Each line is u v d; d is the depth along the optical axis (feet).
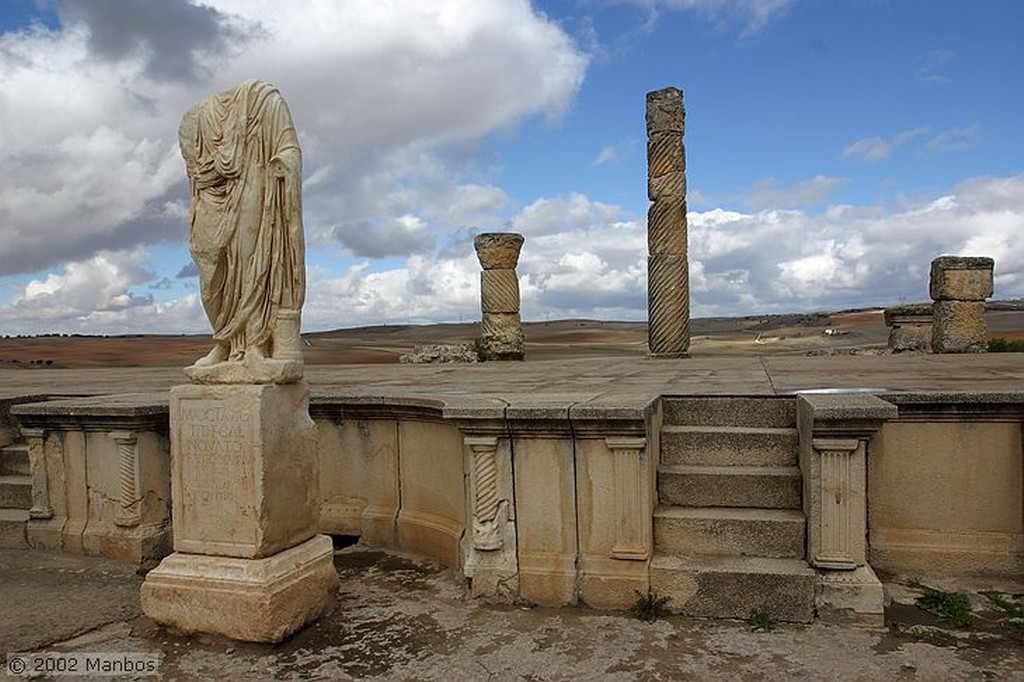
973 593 16.40
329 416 22.18
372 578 18.66
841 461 15.28
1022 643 14.06
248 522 14.79
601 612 15.87
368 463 21.91
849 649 13.88
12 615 16.52
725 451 18.56
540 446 16.43
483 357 64.95
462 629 15.24
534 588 16.37
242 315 15.33
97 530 20.63
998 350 65.41
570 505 16.33
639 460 15.90
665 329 53.31
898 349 64.95
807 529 16.08
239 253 15.25
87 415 20.30
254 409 14.70
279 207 15.52
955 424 17.30
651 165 53.83
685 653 13.88
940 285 58.80
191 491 15.23
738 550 16.48
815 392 19.58
